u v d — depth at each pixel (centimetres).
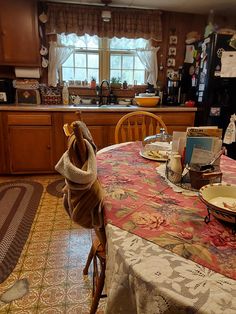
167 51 352
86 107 295
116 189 98
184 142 105
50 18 304
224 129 312
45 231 193
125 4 309
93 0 295
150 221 75
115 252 62
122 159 138
